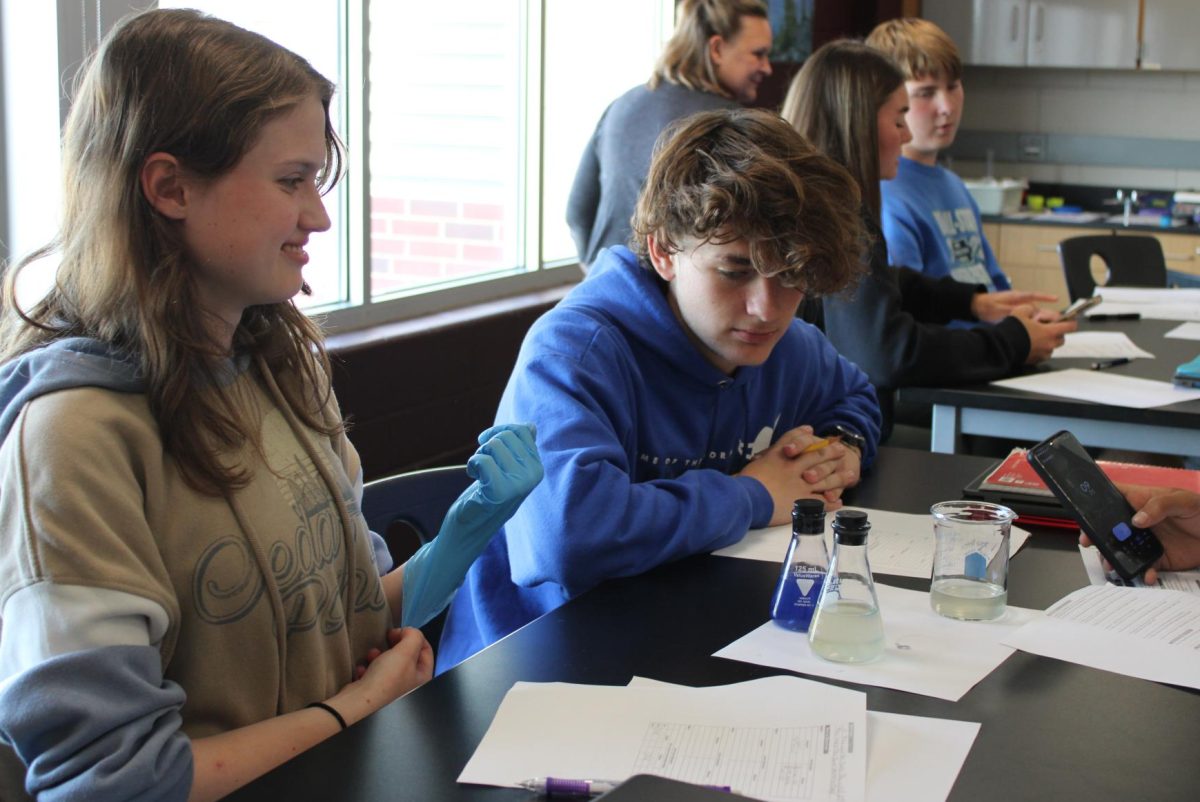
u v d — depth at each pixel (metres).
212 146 1.05
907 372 2.53
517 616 1.58
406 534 2.78
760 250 1.46
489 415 3.16
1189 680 1.14
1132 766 0.98
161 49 1.06
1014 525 1.67
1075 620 1.28
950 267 3.45
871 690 1.12
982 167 6.22
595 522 1.41
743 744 1.00
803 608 1.25
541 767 0.97
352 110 2.84
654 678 1.14
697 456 1.75
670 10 4.39
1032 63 5.71
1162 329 3.19
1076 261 4.14
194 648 1.09
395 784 0.96
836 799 0.92
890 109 2.64
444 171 3.31
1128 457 3.07
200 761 1.04
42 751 0.93
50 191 2.00
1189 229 5.26
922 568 1.46
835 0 5.23
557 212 3.93
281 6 2.64
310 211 1.13
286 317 1.26
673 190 1.54
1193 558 1.47
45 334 1.10
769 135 1.53
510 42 3.54
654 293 1.67
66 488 0.98
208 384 1.12
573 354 1.59
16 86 2.00
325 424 1.31
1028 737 1.03
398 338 2.78
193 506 1.09
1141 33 5.49
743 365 1.68
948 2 5.80
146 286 1.06
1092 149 5.95
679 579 1.42
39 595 0.95
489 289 3.43
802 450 1.69
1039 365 2.74
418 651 1.30
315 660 1.19
